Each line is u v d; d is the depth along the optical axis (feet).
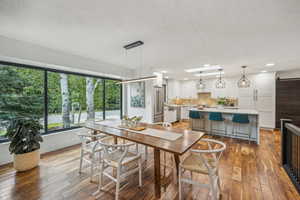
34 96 10.59
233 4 5.02
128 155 6.61
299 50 9.79
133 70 17.08
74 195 5.99
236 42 8.50
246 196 5.91
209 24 6.47
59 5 5.14
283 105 17.07
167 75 20.48
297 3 4.91
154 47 9.41
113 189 6.37
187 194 6.08
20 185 6.64
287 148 8.16
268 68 15.70
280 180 7.02
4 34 7.58
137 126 8.91
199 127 16.66
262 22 6.24
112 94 16.89
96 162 7.92
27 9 5.38
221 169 8.13
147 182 6.89
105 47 9.41
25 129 7.98
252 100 18.70
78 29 7.00
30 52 8.80
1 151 8.60
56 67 10.93
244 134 13.91
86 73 13.66
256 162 8.98
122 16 5.86
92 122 10.52
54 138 11.01
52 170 7.99
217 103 20.77
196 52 10.41
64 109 12.45
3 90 9.31
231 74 19.33
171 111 22.20
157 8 5.32
